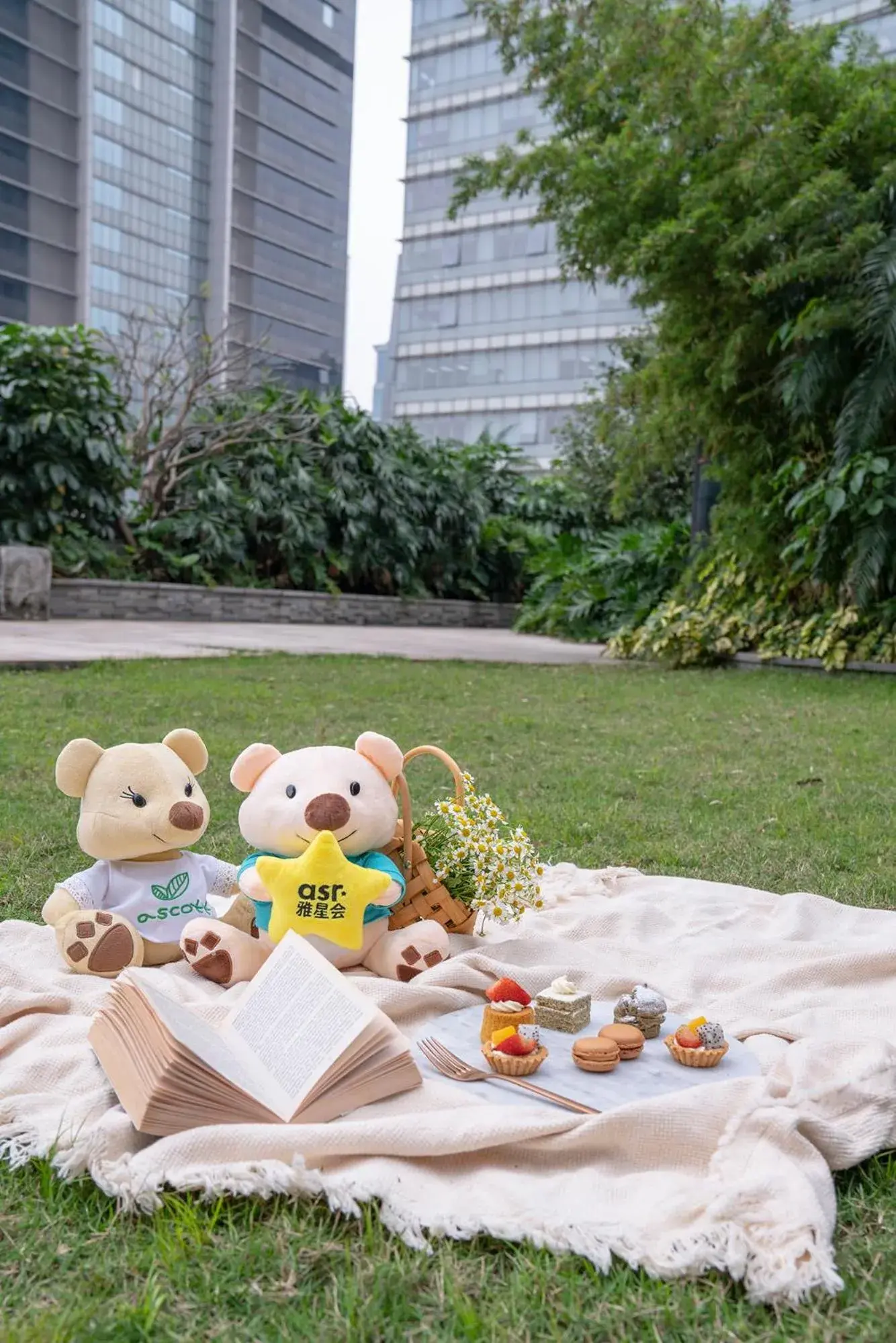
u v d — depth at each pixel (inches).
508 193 523.8
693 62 464.1
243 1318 62.2
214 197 1589.6
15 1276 66.1
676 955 125.3
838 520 454.0
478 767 239.0
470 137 1870.1
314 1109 83.0
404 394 1968.5
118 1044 87.2
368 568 807.1
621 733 289.9
